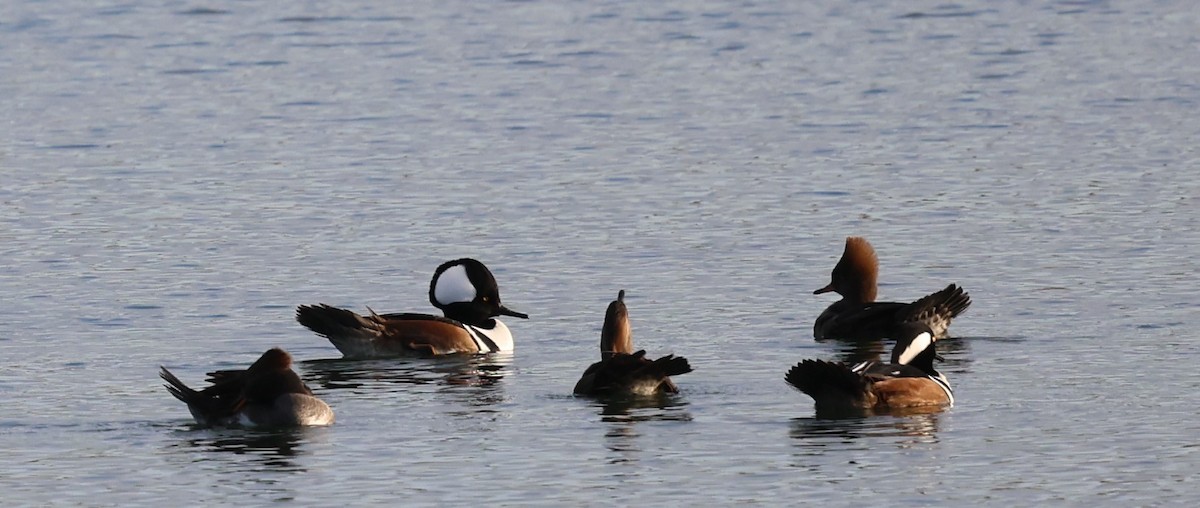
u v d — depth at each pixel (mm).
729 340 19828
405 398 16891
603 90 40156
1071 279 22609
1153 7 51219
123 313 21281
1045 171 30375
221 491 13578
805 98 38750
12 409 16297
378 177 30875
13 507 13258
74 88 41156
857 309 20016
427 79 41969
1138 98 37719
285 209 28172
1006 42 46000
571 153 32906
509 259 24531
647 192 29250
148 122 36844
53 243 25641
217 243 25672
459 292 20141
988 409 16016
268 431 15344
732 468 14109
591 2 54094
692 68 43000
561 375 18141
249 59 45062
